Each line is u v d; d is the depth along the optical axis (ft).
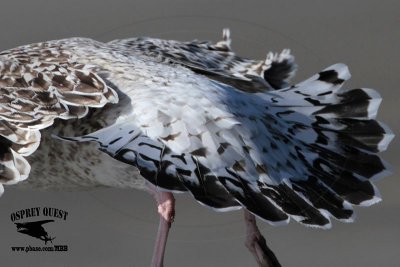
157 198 32.30
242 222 40.81
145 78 30.89
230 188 29.48
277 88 37.65
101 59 31.76
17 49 33.14
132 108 30.32
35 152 32.24
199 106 30.17
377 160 31.81
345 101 32.35
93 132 30.35
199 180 29.37
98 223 41.93
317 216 30.48
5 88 31.09
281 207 30.07
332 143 31.86
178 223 40.96
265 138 30.91
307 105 32.22
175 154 29.58
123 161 29.17
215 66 36.42
